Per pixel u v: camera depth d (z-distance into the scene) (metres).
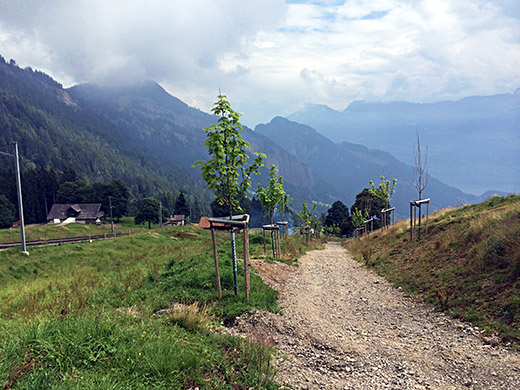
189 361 5.08
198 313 7.77
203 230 50.91
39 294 10.52
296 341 7.33
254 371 5.36
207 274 11.16
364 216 51.84
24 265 21.55
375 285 13.67
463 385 5.62
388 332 8.39
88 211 89.56
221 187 10.37
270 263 16.31
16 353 4.52
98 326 5.56
